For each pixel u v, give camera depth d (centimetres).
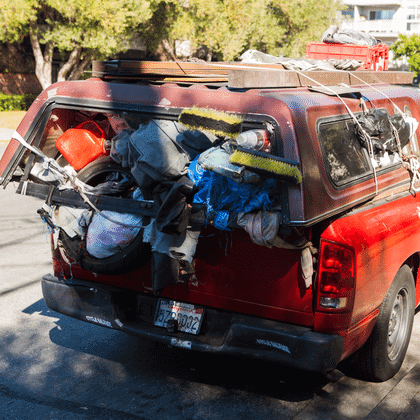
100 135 389
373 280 348
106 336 474
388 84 527
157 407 361
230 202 318
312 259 323
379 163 393
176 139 331
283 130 307
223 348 344
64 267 423
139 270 384
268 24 3188
